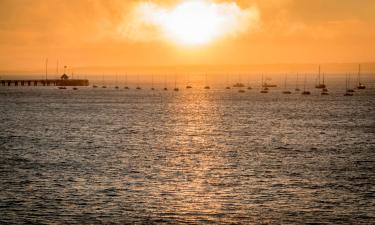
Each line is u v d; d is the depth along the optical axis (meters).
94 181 68.69
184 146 98.94
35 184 67.00
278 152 91.94
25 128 128.75
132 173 73.62
